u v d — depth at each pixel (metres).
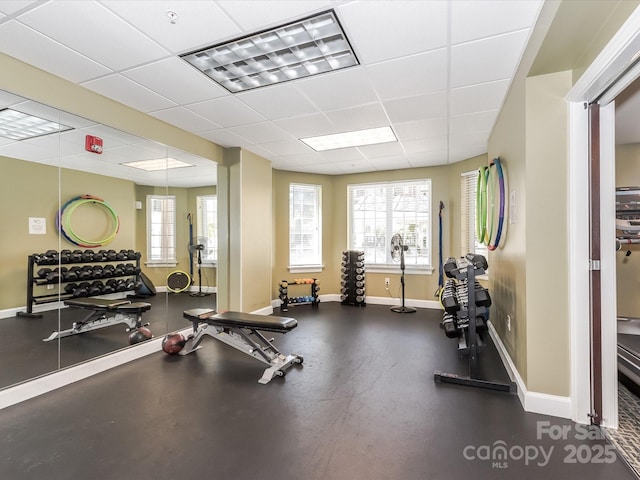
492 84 2.70
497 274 3.59
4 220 2.84
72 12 1.82
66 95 2.62
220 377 2.91
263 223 5.08
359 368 3.09
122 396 2.54
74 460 1.79
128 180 3.87
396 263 5.95
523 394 2.33
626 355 2.61
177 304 5.02
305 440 1.96
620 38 1.45
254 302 4.84
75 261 3.31
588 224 2.09
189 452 1.85
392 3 1.77
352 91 2.83
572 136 2.10
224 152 4.58
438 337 4.05
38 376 2.64
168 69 2.47
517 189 2.52
